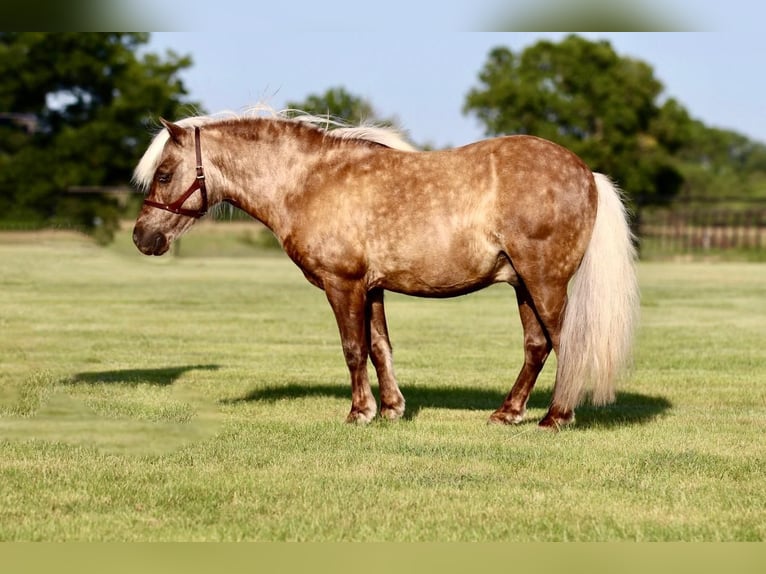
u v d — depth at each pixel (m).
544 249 9.69
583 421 10.96
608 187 9.95
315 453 9.37
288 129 10.58
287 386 13.37
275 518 7.51
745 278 36.28
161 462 9.06
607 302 9.69
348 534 7.18
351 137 10.48
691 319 22.81
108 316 22.25
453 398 12.62
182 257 46.72
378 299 10.78
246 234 54.78
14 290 27.92
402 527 7.32
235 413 11.33
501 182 9.75
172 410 11.45
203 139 10.62
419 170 10.07
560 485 8.35
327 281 10.36
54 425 10.63
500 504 7.84
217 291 28.81
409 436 10.03
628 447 9.62
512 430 10.30
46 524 7.35
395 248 10.01
